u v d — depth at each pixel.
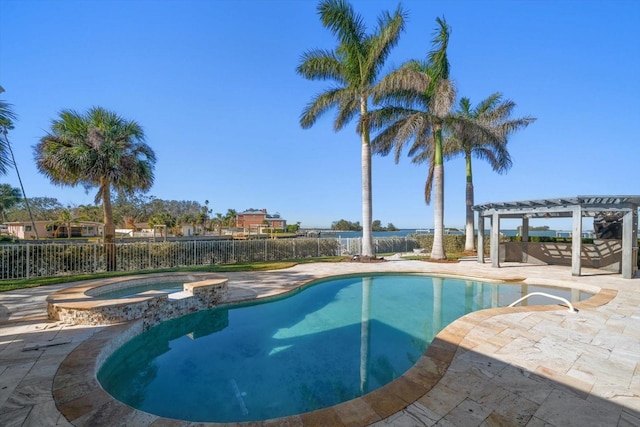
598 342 4.28
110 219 11.90
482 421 2.58
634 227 10.09
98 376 3.81
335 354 4.79
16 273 9.45
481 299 8.17
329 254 19.02
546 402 2.84
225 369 4.25
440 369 3.52
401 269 11.84
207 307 6.73
